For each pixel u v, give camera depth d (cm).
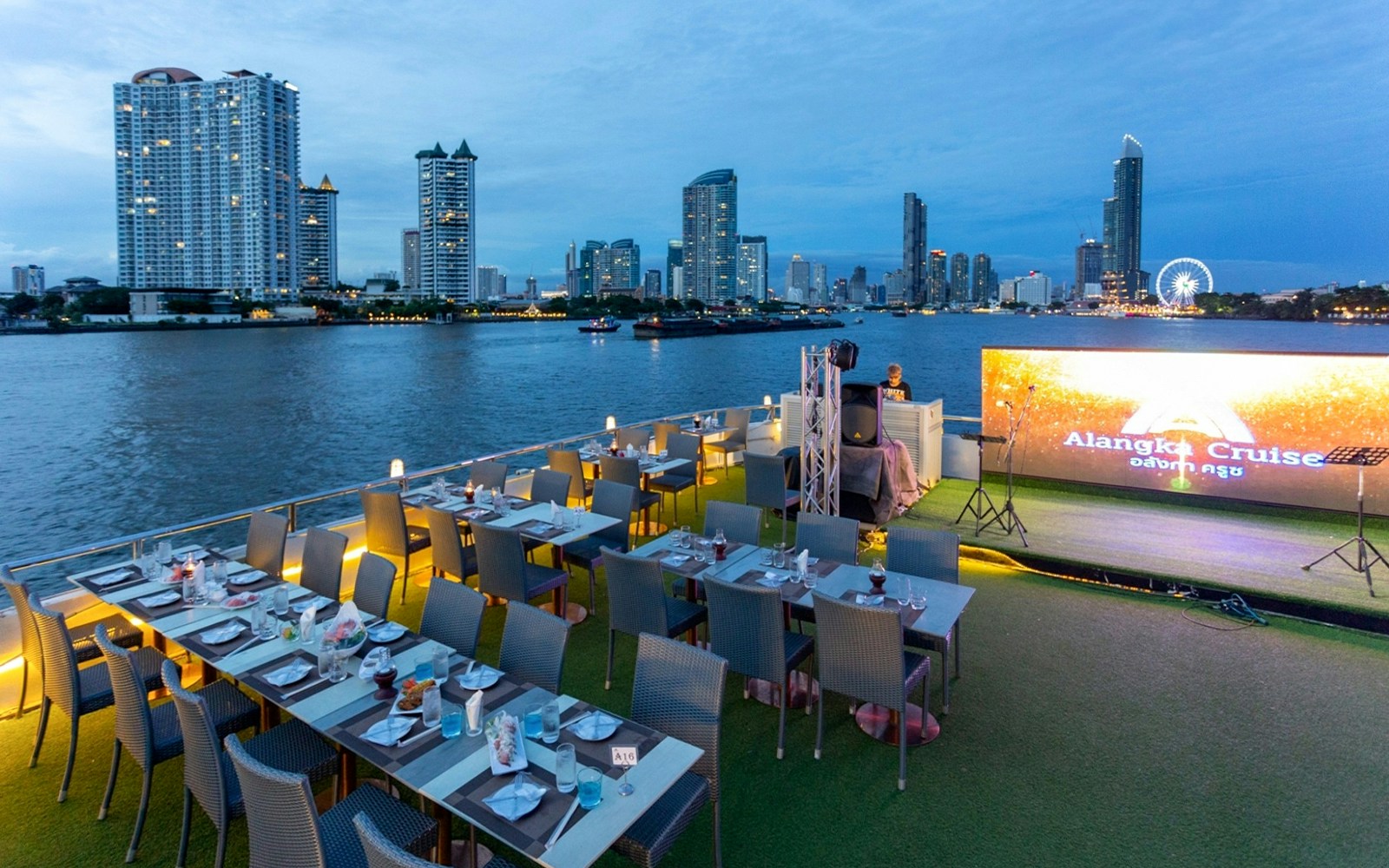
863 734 398
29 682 447
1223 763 363
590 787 229
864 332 13150
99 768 377
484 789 238
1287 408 729
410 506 639
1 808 343
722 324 12875
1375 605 508
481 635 529
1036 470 874
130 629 440
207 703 357
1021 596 583
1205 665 465
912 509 794
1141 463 810
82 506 1902
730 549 489
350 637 337
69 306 13050
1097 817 326
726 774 365
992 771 362
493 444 2628
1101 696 429
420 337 11088
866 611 350
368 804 277
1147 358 796
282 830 233
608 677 451
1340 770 354
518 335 12050
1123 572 592
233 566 464
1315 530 693
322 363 6122
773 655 377
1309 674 451
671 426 964
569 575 559
